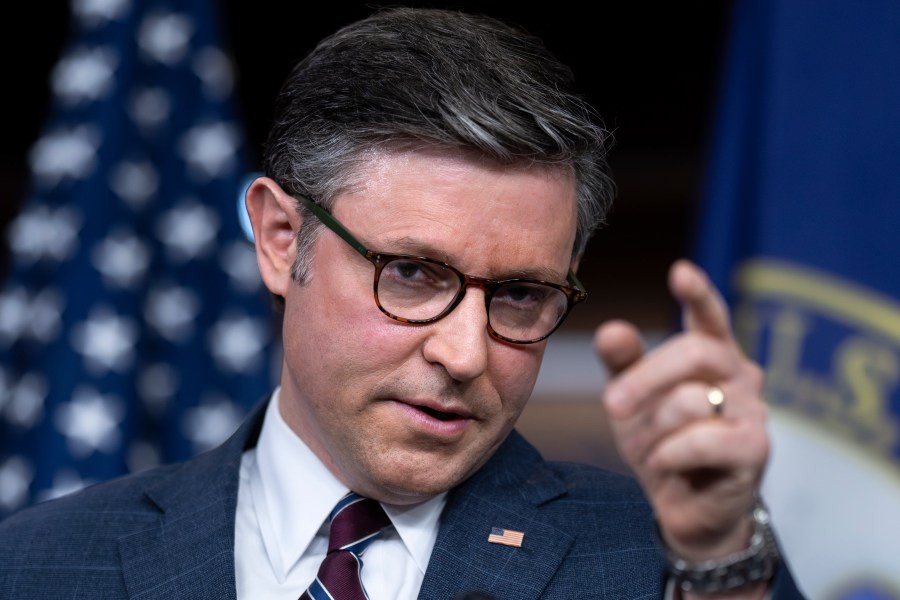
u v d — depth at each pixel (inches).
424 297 175.8
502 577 183.8
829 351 318.0
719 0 624.7
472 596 139.6
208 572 185.8
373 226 175.8
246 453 215.8
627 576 186.4
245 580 191.9
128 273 364.2
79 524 201.0
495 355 177.9
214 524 192.7
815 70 326.0
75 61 378.9
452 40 182.1
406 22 189.6
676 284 120.9
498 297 178.9
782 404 319.9
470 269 173.5
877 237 316.8
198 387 374.0
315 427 191.0
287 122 194.9
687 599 139.4
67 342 356.2
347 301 177.3
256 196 202.8
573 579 186.1
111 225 364.5
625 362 125.0
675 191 692.7
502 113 170.1
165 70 384.2
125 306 362.0
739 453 122.0
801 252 323.0
